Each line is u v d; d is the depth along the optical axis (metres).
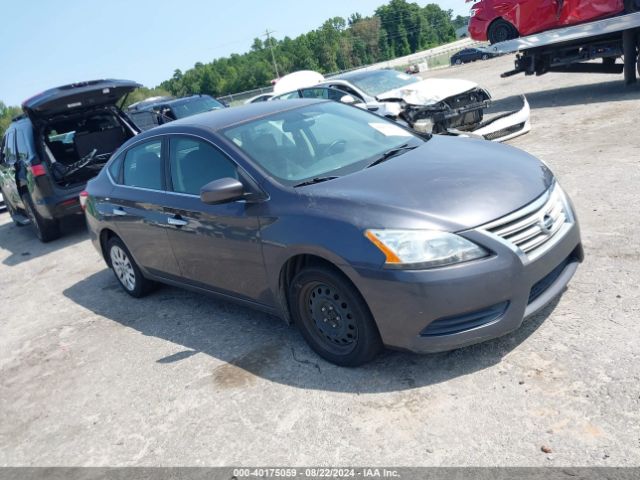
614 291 3.80
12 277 7.83
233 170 4.04
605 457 2.53
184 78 131.25
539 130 9.01
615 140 7.41
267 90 43.97
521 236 3.20
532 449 2.67
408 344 3.22
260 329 4.48
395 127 4.64
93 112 9.18
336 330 3.59
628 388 2.90
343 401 3.34
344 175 3.77
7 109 129.75
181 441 3.36
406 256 3.09
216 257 4.24
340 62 138.88
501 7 11.43
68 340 5.20
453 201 3.24
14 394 4.44
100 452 3.45
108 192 5.44
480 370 3.32
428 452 2.81
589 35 10.26
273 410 3.42
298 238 3.47
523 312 3.20
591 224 4.97
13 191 9.76
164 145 4.78
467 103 8.91
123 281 5.89
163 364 4.30
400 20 152.50
